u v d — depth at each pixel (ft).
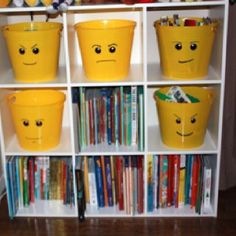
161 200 6.66
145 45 5.75
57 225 6.49
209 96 6.31
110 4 5.66
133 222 6.53
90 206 6.81
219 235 6.18
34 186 6.90
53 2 5.58
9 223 6.57
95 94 6.44
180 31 5.66
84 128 6.46
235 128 7.25
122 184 6.56
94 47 5.81
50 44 5.93
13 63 6.07
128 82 5.93
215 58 6.27
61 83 6.00
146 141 6.26
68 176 6.65
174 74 6.02
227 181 7.36
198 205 6.55
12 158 6.57
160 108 6.26
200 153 6.31
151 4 5.56
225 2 5.54
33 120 6.16
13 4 5.92
